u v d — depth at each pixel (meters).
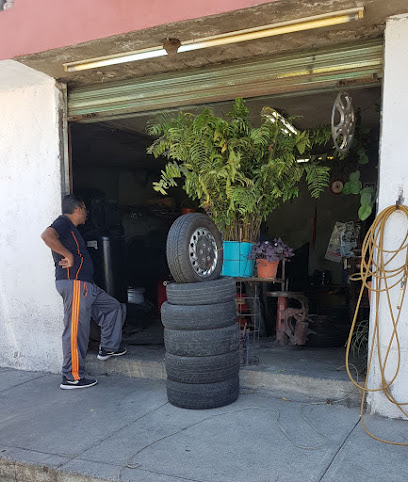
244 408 3.59
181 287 3.55
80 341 4.20
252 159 4.11
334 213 7.57
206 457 2.86
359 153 4.98
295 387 3.77
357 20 3.27
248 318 4.82
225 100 4.15
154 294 6.61
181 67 4.23
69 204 4.29
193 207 7.29
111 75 4.46
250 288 4.66
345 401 3.61
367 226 5.66
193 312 3.48
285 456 2.85
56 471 2.81
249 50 3.86
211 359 3.51
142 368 4.37
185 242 3.56
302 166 4.39
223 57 4.00
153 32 3.63
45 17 3.93
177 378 3.58
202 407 3.56
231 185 3.99
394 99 3.29
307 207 7.71
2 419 3.60
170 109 4.48
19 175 4.77
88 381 4.25
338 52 3.67
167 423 3.36
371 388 3.46
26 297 4.81
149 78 4.40
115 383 4.30
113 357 4.52
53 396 4.05
